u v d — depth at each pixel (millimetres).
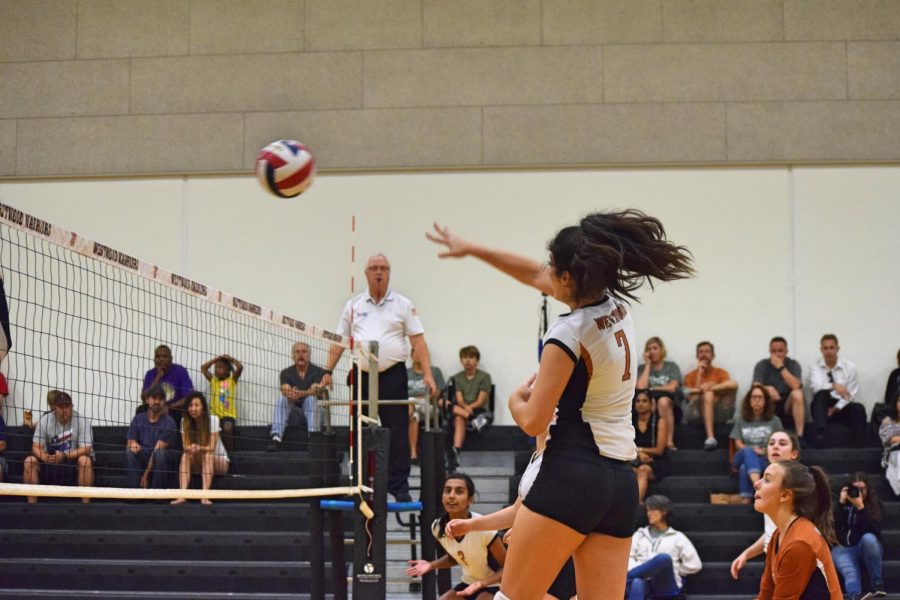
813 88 13852
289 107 14141
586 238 3611
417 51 14125
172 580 10742
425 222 13898
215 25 14320
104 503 11586
